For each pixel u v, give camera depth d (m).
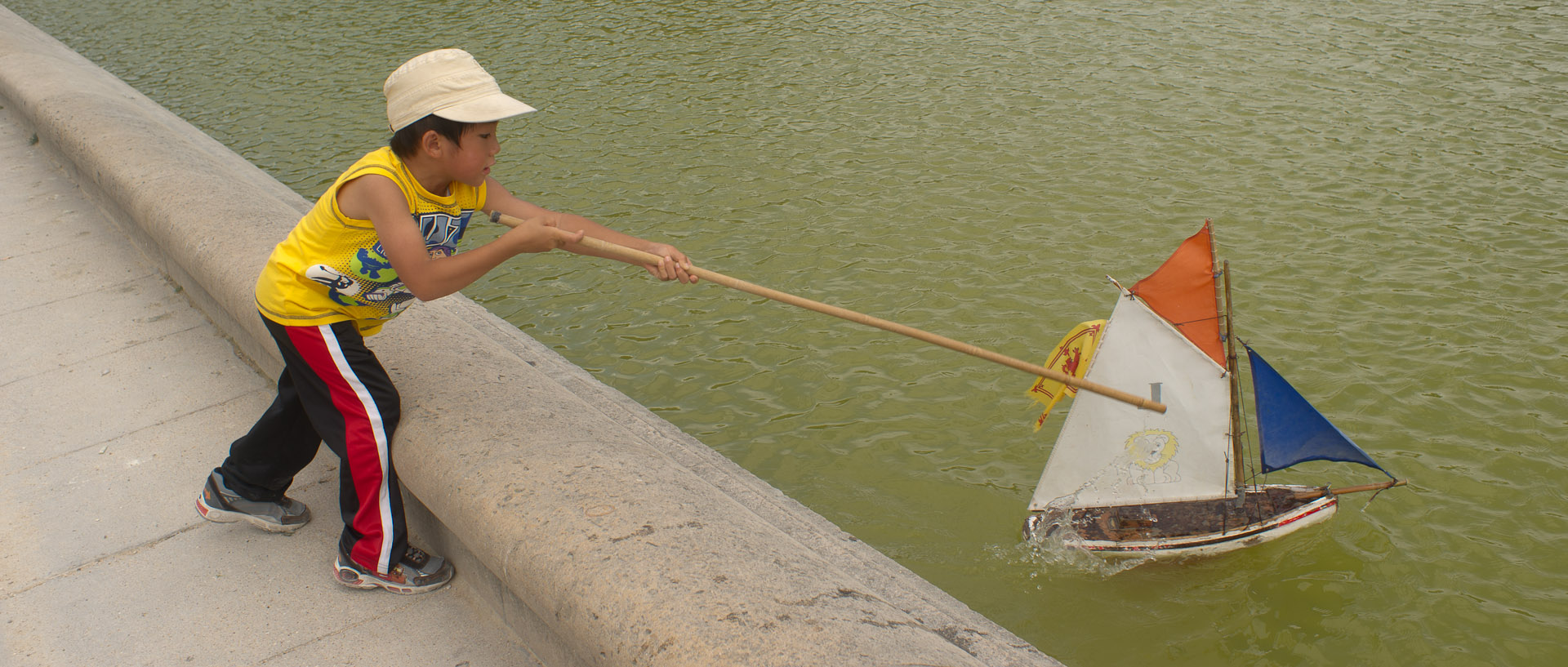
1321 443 6.50
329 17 22.56
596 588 2.65
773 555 2.84
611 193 13.16
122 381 4.87
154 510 3.92
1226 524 6.55
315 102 17.38
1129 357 6.37
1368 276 10.16
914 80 16.58
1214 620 6.23
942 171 13.14
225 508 3.66
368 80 18.36
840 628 2.52
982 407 8.49
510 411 3.44
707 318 10.13
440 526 3.54
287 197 6.86
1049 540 6.76
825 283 10.64
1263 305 9.74
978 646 3.35
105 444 4.36
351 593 3.48
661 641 2.48
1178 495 6.68
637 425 4.84
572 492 3.00
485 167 2.89
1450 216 11.26
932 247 11.23
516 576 2.88
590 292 10.77
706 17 20.70
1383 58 16.16
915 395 8.69
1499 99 14.35
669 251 3.23
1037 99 15.45
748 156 14.09
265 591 3.49
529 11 21.89
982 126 14.56
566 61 18.58
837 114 15.38
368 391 3.18
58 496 4.02
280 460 3.63
